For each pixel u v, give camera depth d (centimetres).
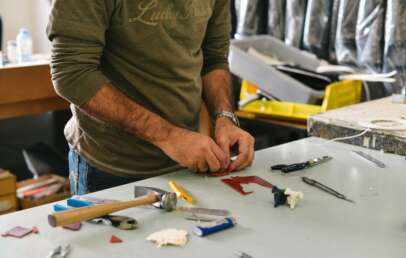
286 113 199
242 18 245
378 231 90
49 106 241
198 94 135
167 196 95
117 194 105
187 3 121
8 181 232
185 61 126
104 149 130
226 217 93
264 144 216
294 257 80
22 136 356
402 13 200
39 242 84
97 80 113
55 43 112
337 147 138
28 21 386
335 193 106
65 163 274
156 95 126
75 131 134
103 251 81
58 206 97
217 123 134
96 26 112
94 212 88
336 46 223
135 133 119
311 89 192
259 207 99
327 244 85
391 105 161
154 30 119
